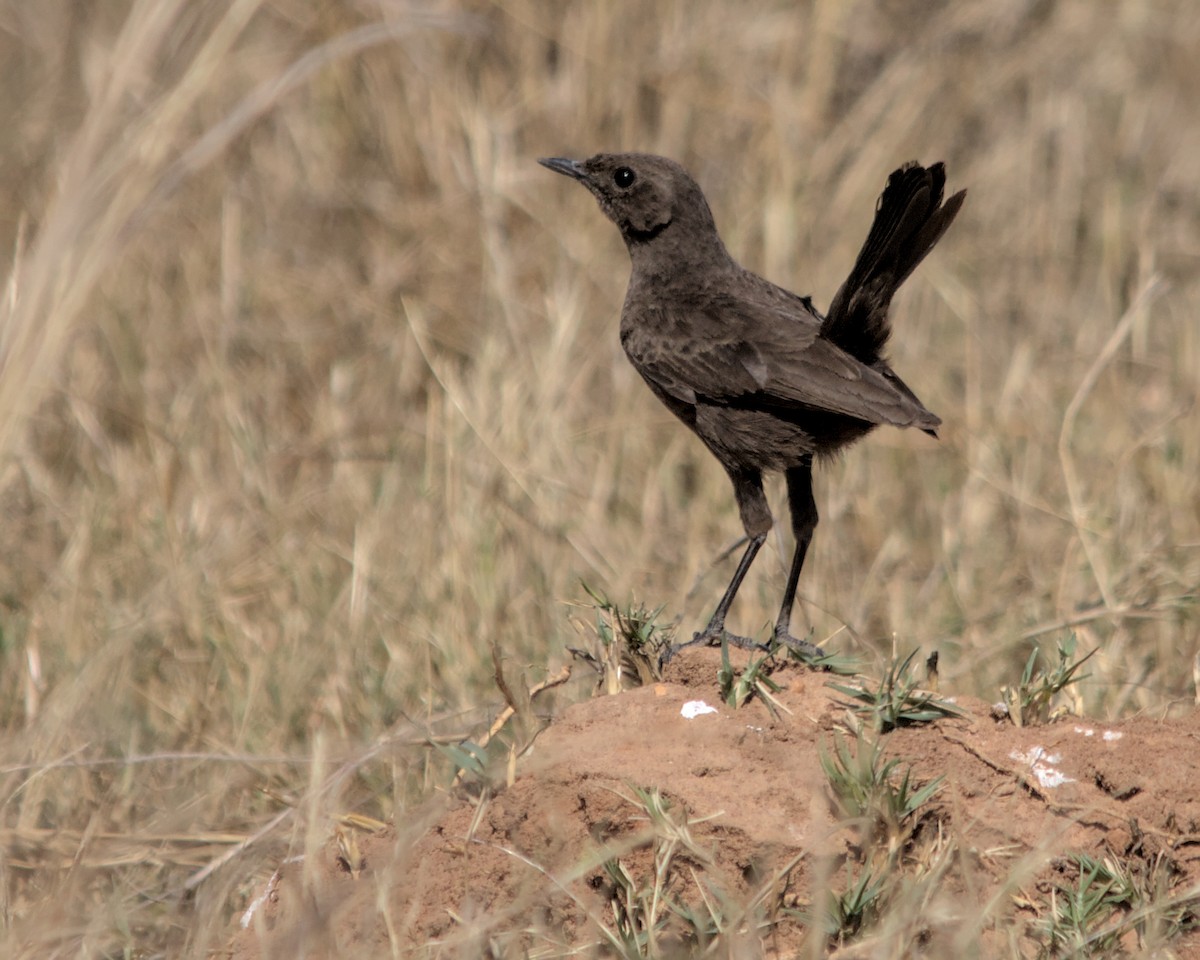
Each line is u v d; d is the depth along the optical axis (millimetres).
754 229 16641
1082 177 18531
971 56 18984
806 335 10359
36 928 7867
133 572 11953
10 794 8977
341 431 14180
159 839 8984
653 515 12977
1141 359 15148
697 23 17953
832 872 7426
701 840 7516
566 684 10055
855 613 11703
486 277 15898
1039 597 11641
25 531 12742
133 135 13977
